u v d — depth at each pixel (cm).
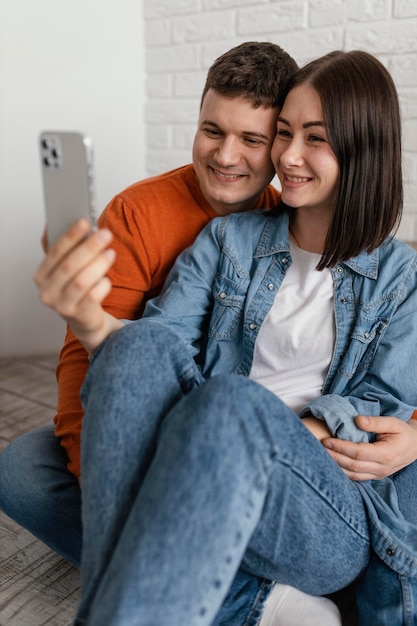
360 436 88
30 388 182
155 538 61
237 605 83
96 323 75
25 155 192
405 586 81
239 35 183
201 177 109
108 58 197
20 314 206
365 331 99
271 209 109
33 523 98
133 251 109
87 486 72
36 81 189
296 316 101
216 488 64
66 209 72
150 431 73
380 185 97
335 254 98
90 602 67
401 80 158
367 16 160
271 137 104
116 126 203
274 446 70
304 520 76
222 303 105
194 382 78
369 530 84
